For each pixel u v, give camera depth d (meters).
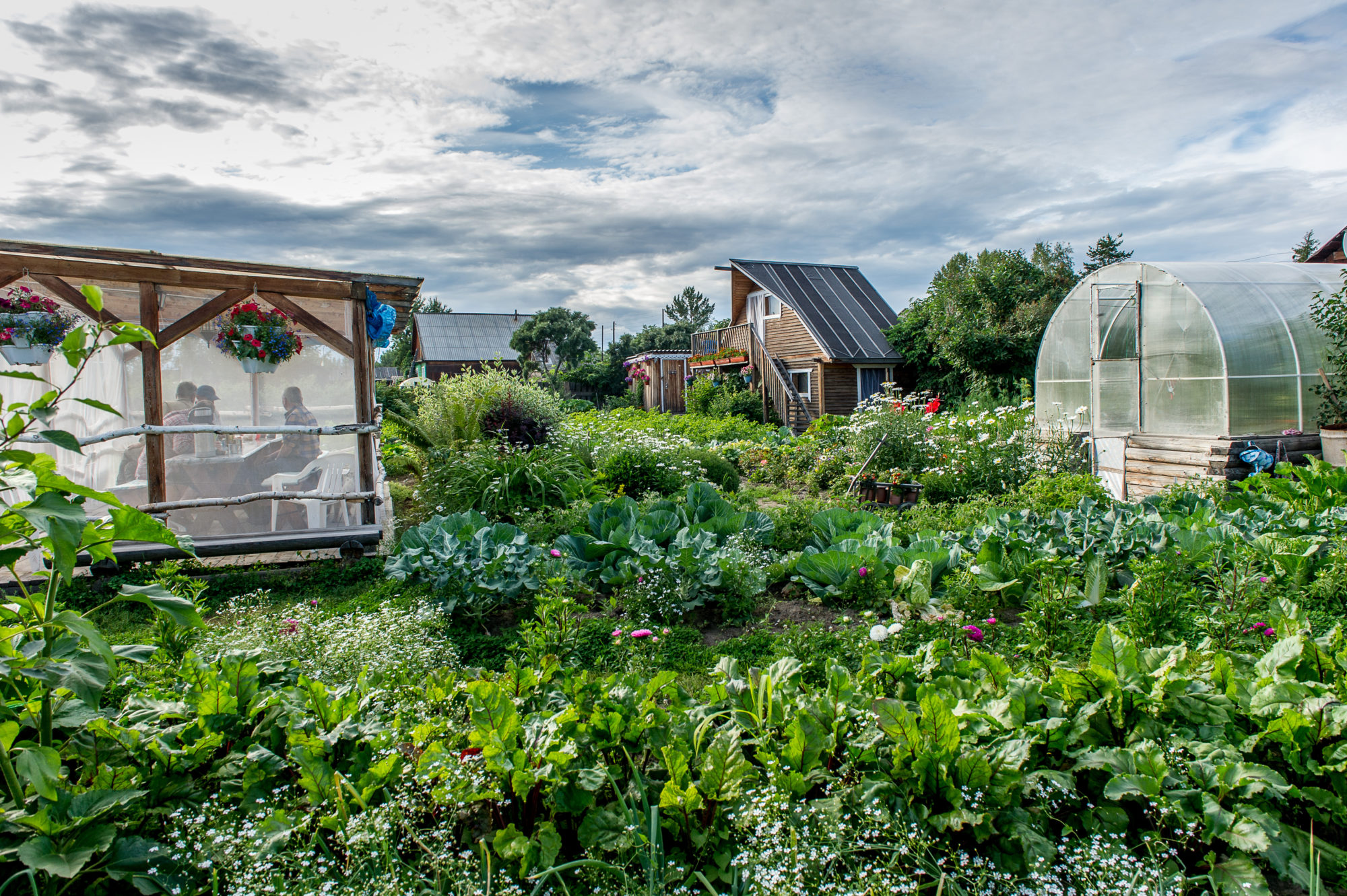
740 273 27.22
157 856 2.10
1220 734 2.71
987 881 2.27
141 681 3.25
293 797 2.50
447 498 8.23
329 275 6.39
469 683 2.67
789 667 3.14
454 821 2.47
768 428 19.80
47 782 1.93
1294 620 3.54
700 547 5.68
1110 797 2.39
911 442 11.23
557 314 41.91
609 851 2.34
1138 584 4.39
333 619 4.41
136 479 6.27
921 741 2.45
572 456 10.28
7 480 1.93
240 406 6.52
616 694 2.83
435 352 43.50
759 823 2.28
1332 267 11.52
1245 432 9.98
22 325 5.41
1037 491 8.00
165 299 6.18
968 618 4.38
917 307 23.84
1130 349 11.48
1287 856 2.31
